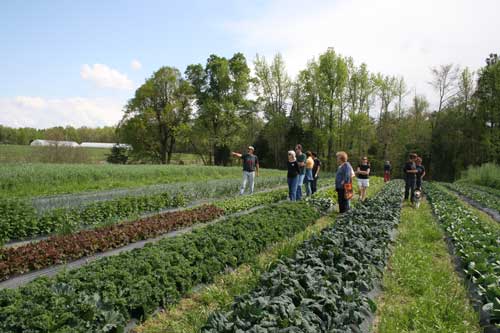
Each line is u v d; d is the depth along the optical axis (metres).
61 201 11.63
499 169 32.22
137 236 7.98
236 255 6.37
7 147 37.75
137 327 4.12
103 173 21.16
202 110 47.28
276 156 52.59
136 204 11.38
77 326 3.42
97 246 6.99
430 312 4.59
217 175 29.55
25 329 3.20
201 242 6.20
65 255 6.38
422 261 6.65
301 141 47.88
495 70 42.44
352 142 48.41
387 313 4.64
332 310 3.95
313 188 16.16
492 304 4.46
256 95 49.12
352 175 11.56
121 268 4.78
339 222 8.54
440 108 47.81
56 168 19.53
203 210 10.77
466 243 7.62
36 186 16.08
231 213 11.55
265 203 13.59
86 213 9.57
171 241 6.13
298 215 9.86
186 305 4.80
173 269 5.03
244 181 15.44
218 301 4.82
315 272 4.77
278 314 3.49
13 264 5.62
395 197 15.41
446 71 46.84
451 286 5.65
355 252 5.83
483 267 5.96
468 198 21.31
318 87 44.78
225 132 47.78
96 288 4.16
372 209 10.71
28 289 3.89
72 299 3.75
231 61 47.41
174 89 46.06
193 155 58.34
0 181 15.34
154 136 46.28
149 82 44.53
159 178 24.00
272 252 7.23
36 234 8.48
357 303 4.32
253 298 3.86
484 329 4.40
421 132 48.72
